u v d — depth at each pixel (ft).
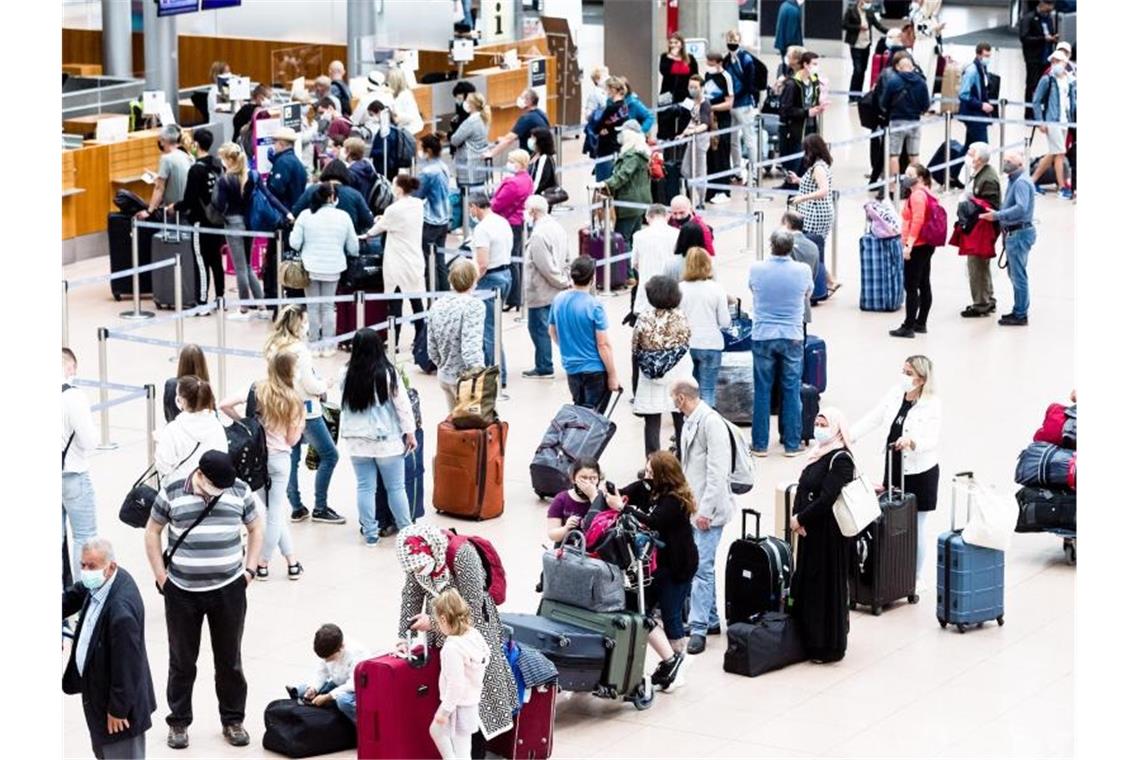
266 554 45.14
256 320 71.56
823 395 61.05
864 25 119.55
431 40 107.45
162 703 38.29
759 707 38.06
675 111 90.27
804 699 38.47
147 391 52.60
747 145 94.63
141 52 104.73
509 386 62.80
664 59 96.07
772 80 126.41
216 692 36.19
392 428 47.09
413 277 65.51
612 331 68.80
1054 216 88.22
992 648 41.22
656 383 51.78
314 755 35.63
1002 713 37.58
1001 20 151.53
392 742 34.14
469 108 84.48
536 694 35.32
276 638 41.63
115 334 57.11
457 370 52.01
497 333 61.87
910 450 43.37
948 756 35.47
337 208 67.21
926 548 46.19
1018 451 55.26
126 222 73.77
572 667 36.55
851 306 73.31
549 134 75.87
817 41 140.15
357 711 34.60
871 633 42.22
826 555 40.01
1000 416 58.80
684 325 51.75
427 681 34.17
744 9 151.33
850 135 108.88
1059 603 43.98
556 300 53.31
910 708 37.91
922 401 43.68
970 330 69.56
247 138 81.15
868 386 62.08
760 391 54.85
